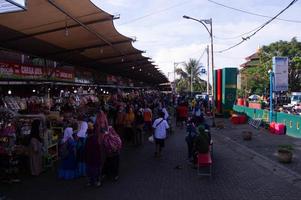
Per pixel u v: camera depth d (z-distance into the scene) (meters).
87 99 26.78
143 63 32.69
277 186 11.34
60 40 16.44
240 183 11.69
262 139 21.86
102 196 10.21
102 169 12.02
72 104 22.50
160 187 11.14
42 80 17.28
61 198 10.07
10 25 12.91
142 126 20.19
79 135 12.97
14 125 13.88
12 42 15.62
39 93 20.08
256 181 11.95
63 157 12.32
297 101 55.78
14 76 14.55
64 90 24.45
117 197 10.09
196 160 13.85
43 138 13.77
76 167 12.38
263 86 72.00
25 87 19.31
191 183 11.63
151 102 31.66
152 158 15.98
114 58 25.75
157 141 16.20
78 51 19.06
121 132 19.53
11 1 7.14
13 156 12.38
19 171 13.01
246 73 79.19
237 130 27.25
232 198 10.02
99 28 15.34
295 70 68.81
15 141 13.34
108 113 21.02
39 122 13.11
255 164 14.84
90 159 11.17
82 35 16.00
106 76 32.09
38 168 12.78
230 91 38.72
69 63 23.33
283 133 24.12
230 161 15.53
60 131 15.60
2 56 13.77
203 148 12.55
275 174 12.99
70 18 12.90
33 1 10.51
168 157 16.19
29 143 12.77
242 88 82.12
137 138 19.58
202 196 10.18
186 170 13.55
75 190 10.86
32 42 16.03
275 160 15.22
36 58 16.72
